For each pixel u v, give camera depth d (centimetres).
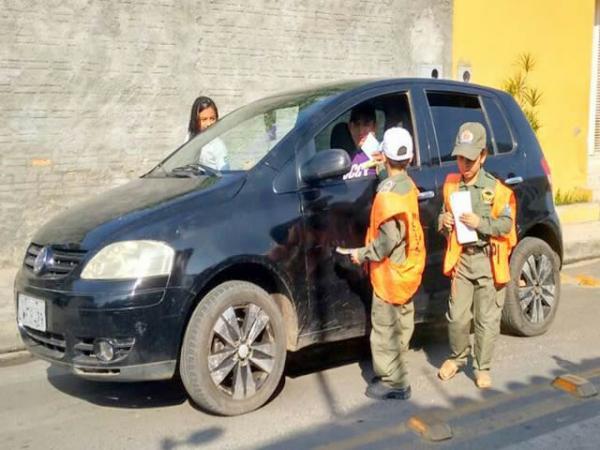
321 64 1125
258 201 507
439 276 588
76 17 923
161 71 986
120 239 471
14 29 887
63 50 919
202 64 1018
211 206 493
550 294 671
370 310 554
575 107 1375
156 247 468
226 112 1045
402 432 472
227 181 512
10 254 912
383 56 1186
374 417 497
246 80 1056
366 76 1173
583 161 1395
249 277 515
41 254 497
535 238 663
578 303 800
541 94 1329
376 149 557
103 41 943
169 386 566
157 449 455
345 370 593
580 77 1377
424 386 554
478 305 542
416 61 1220
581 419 491
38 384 583
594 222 1242
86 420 505
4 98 890
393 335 519
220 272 489
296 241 514
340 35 1138
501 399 527
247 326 496
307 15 1102
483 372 550
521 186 642
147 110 983
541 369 587
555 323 716
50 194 930
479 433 470
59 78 920
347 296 541
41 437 479
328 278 530
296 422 490
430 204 579
